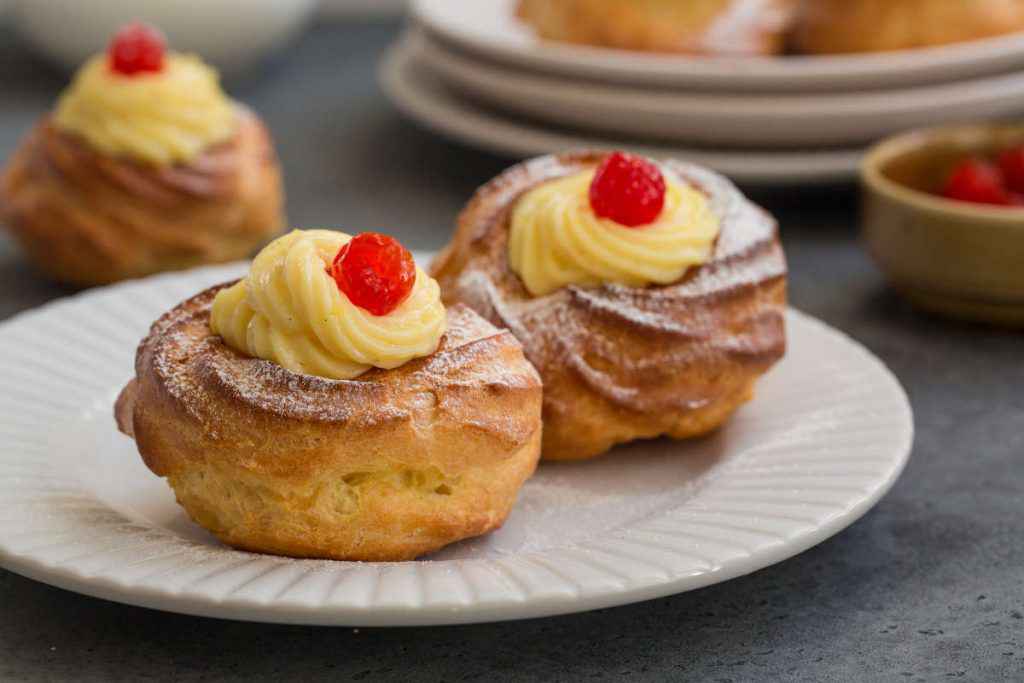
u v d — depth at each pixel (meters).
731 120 0.72
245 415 0.52
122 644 0.51
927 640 0.52
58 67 0.89
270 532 0.52
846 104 0.72
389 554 0.52
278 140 0.83
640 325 0.57
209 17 0.85
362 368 0.52
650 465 0.58
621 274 0.58
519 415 0.53
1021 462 0.59
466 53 0.77
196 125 0.69
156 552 0.52
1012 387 0.63
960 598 0.53
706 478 0.57
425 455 0.52
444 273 0.60
